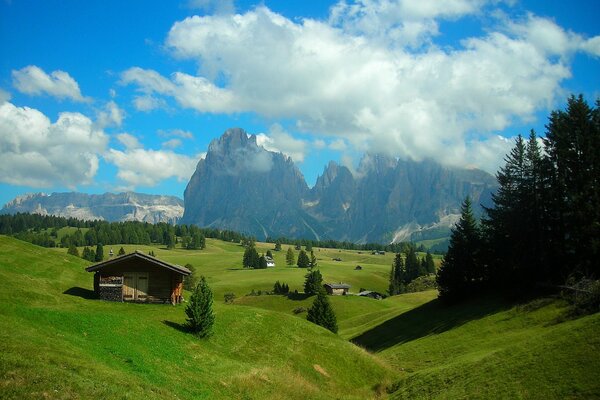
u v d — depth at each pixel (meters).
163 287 55.34
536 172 77.44
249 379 39.06
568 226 69.31
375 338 82.94
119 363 32.03
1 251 63.41
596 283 54.97
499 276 82.75
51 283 56.22
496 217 85.38
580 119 71.31
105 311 48.12
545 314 57.12
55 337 32.25
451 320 71.88
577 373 33.75
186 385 33.06
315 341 55.62
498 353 43.03
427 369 50.47
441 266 89.56
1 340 27.16
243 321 54.69
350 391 47.19
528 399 33.22
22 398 22.30
